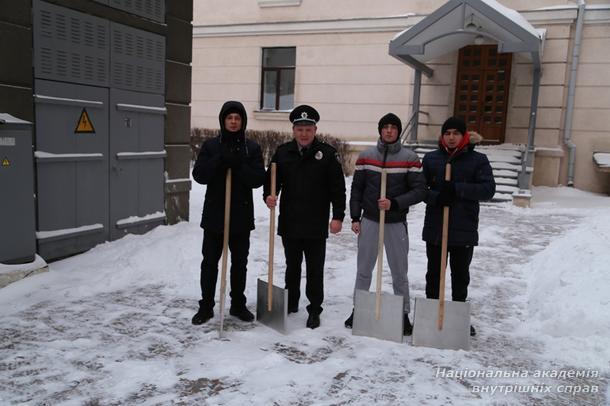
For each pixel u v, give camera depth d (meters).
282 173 3.95
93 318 3.94
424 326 3.60
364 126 14.11
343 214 3.91
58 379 2.98
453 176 3.69
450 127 3.68
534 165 12.46
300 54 14.66
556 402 2.86
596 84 12.09
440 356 3.43
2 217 4.52
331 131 14.49
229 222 3.84
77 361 3.21
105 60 5.65
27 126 4.66
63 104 5.20
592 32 11.99
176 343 3.54
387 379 3.08
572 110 12.35
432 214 3.80
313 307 3.95
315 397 2.85
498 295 4.84
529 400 2.88
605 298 3.86
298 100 14.82
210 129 15.61
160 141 6.57
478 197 3.60
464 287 3.82
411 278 5.29
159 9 6.36
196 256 5.47
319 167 3.86
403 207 3.69
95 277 4.87
